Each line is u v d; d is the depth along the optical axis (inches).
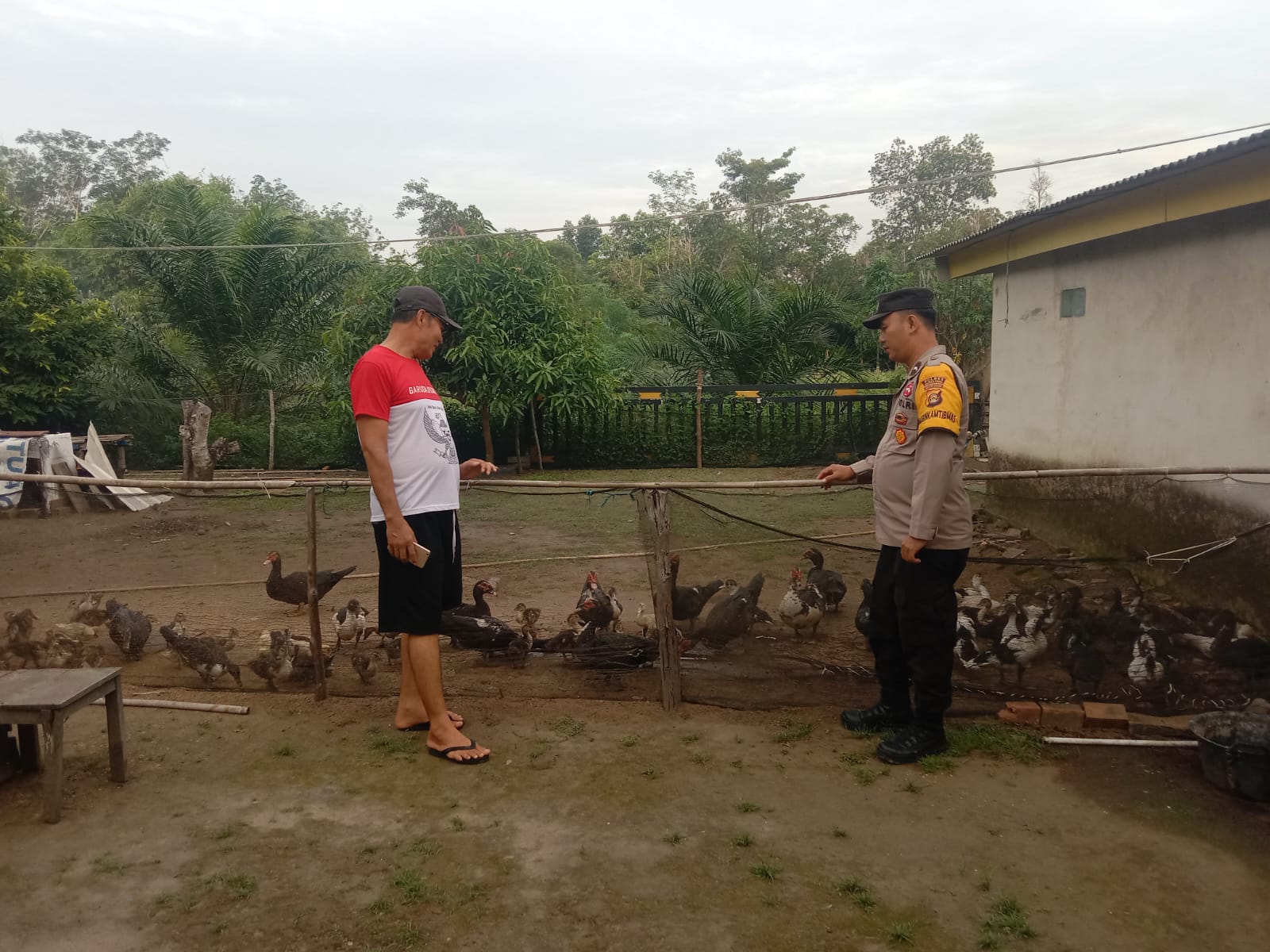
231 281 689.0
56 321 563.8
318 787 140.0
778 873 114.5
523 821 128.6
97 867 117.0
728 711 169.3
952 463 137.6
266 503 278.5
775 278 1310.3
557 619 218.8
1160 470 157.4
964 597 168.1
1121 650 160.1
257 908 108.3
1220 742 137.7
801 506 199.2
